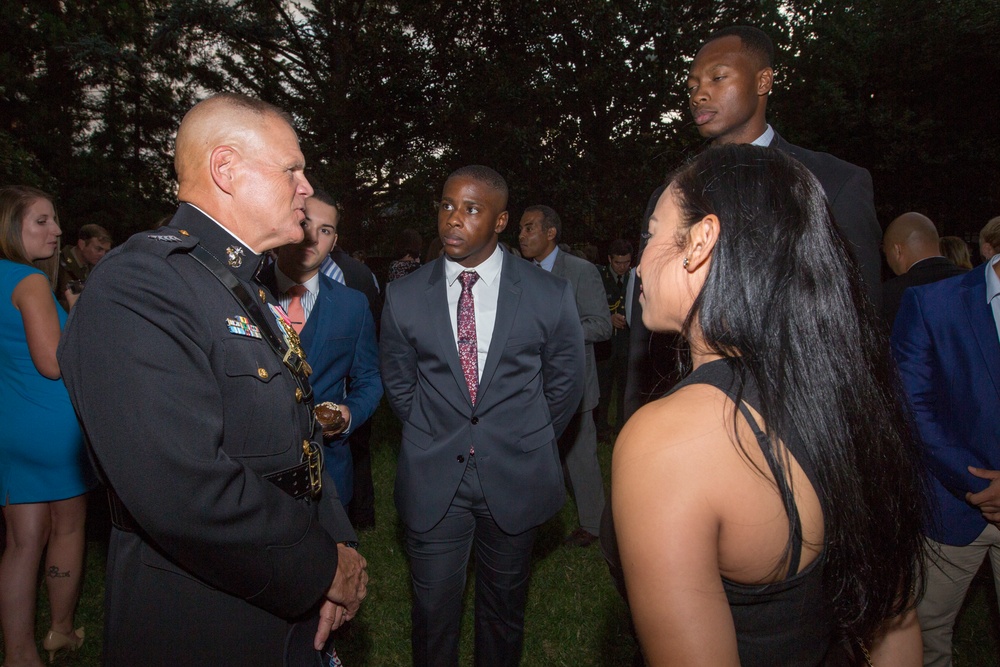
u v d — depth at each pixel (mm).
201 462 1107
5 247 2295
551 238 3799
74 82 13750
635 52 13523
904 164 12312
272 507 1219
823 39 13211
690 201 869
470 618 2928
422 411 2248
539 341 2199
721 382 796
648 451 751
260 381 1290
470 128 13898
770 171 857
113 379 1081
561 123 14031
